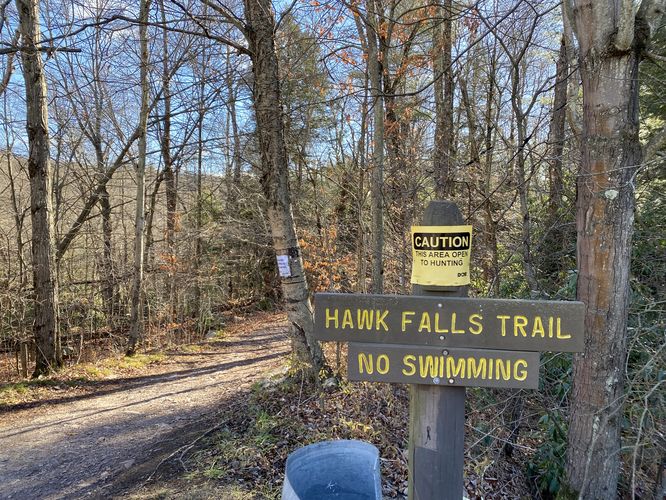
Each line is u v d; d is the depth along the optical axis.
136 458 4.42
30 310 8.89
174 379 8.23
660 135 2.61
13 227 10.48
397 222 5.78
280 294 17.39
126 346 10.80
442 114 7.24
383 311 1.61
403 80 7.83
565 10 2.94
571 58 3.11
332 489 2.17
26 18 7.67
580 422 2.79
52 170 11.88
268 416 4.70
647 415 2.92
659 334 3.33
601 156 2.62
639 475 3.34
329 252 7.91
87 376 8.28
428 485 1.66
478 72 7.86
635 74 2.58
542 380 4.17
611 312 2.65
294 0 5.29
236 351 10.88
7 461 4.69
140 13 9.04
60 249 10.62
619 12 2.47
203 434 4.69
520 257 4.96
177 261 12.90
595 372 2.70
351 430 4.07
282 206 5.80
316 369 5.33
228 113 14.03
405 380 1.60
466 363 1.58
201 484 3.56
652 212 4.52
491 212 5.05
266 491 3.35
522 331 1.55
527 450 4.24
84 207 11.57
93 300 10.88
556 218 5.03
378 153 5.07
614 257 2.62
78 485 3.99
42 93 8.11
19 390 7.26
